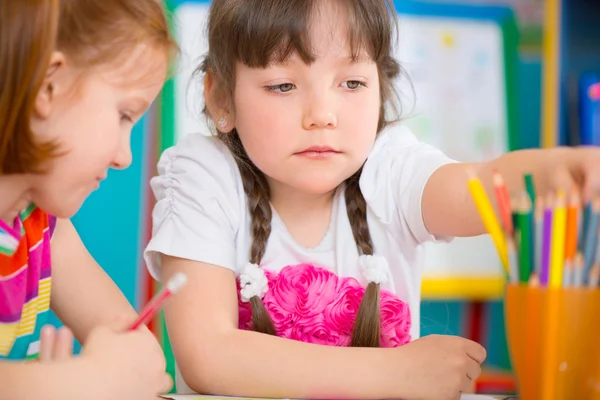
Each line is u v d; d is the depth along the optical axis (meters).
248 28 0.89
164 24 0.72
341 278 1.00
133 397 0.62
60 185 0.68
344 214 1.03
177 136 1.92
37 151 0.64
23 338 0.79
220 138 1.02
